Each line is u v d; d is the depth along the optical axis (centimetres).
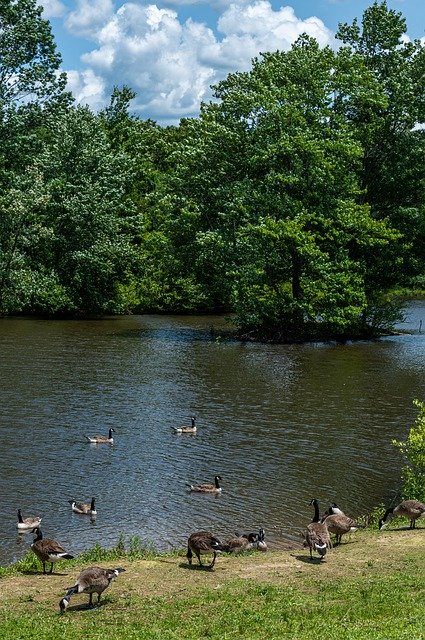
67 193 7200
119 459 2770
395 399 3759
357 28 6519
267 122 5797
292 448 2931
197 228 6175
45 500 2362
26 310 7456
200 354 5109
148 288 8106
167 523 2198
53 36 7031
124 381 4097
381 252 6169
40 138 7775
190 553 1733
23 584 1630
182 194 6306
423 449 2316
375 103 5975
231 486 2514
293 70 5947
